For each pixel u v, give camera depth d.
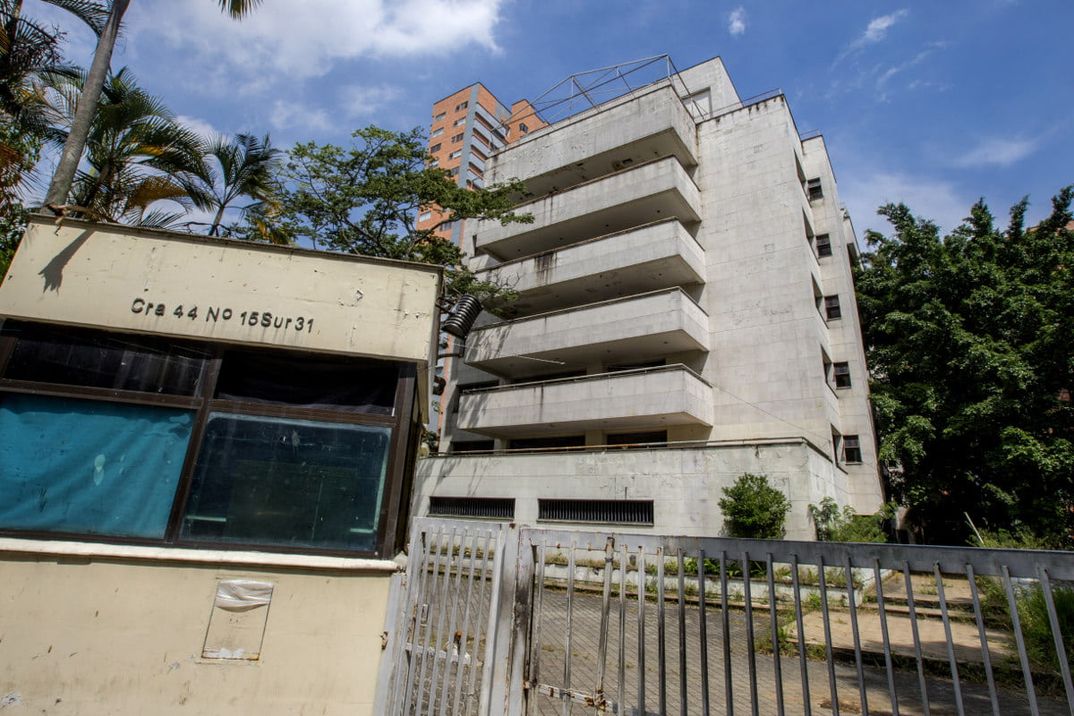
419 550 4.41
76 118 5.97
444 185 18.72
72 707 3.65
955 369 17.69
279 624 4.01
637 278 21.11
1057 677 5.78
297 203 17.19
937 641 7.64
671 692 6.11
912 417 17.73
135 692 3.72
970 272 17.86
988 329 17.61
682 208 21.39
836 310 21.78
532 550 3.59
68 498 4.17
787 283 19.22
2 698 3.59
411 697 3.97
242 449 4.48
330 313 4.76
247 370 4.69
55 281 4.50
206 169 10.87
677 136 21.94
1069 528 15.29
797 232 19.62
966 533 17.77
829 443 17.17
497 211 20.12
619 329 19.58
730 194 21.64
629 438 20.39
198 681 3.80
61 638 3.74
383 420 4.70
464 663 3.65
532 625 3.45
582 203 22.36
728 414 18.84
